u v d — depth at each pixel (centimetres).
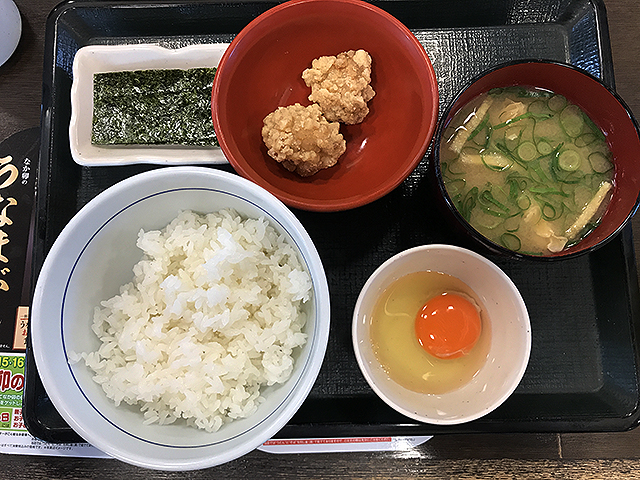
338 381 30
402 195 32
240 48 29
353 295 31
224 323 25
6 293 34
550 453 33
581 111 30
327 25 30
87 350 25
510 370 27
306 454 33
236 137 30
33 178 35
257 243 26
